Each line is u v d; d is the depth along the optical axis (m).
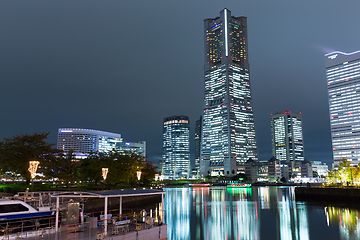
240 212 70.19
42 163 74.75
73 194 31.78
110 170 86.12
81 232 30.64
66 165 85.50
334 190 93.06
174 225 52.66
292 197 119.06
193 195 137.50
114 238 28.80
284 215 64.19
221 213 68.44
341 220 56.75
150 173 115.06
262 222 55.34
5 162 69.94
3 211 31.12
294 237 42.53
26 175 71.44
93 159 91.94
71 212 33.06
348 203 88.25
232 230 47.91
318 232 45.75
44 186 78.25
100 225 33.94
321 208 76.31
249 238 42.22
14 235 27.92
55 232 30.42
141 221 36.03
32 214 32.94
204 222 55.81
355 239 41.00
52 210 34.53
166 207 81.75
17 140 73.00
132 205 82.56
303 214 65.31
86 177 86.62
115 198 73.00
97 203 65.06
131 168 91.06
